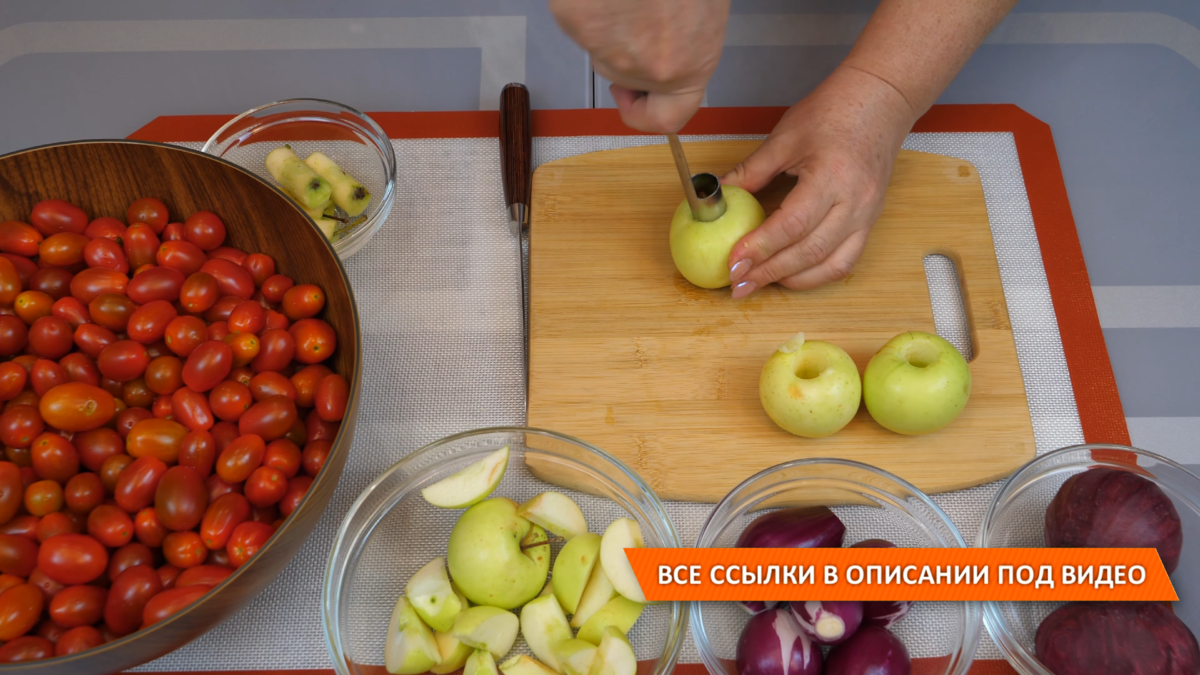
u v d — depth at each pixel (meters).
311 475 0.78
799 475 0.79
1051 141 1.12
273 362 0.81
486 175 1.10
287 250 0.88
